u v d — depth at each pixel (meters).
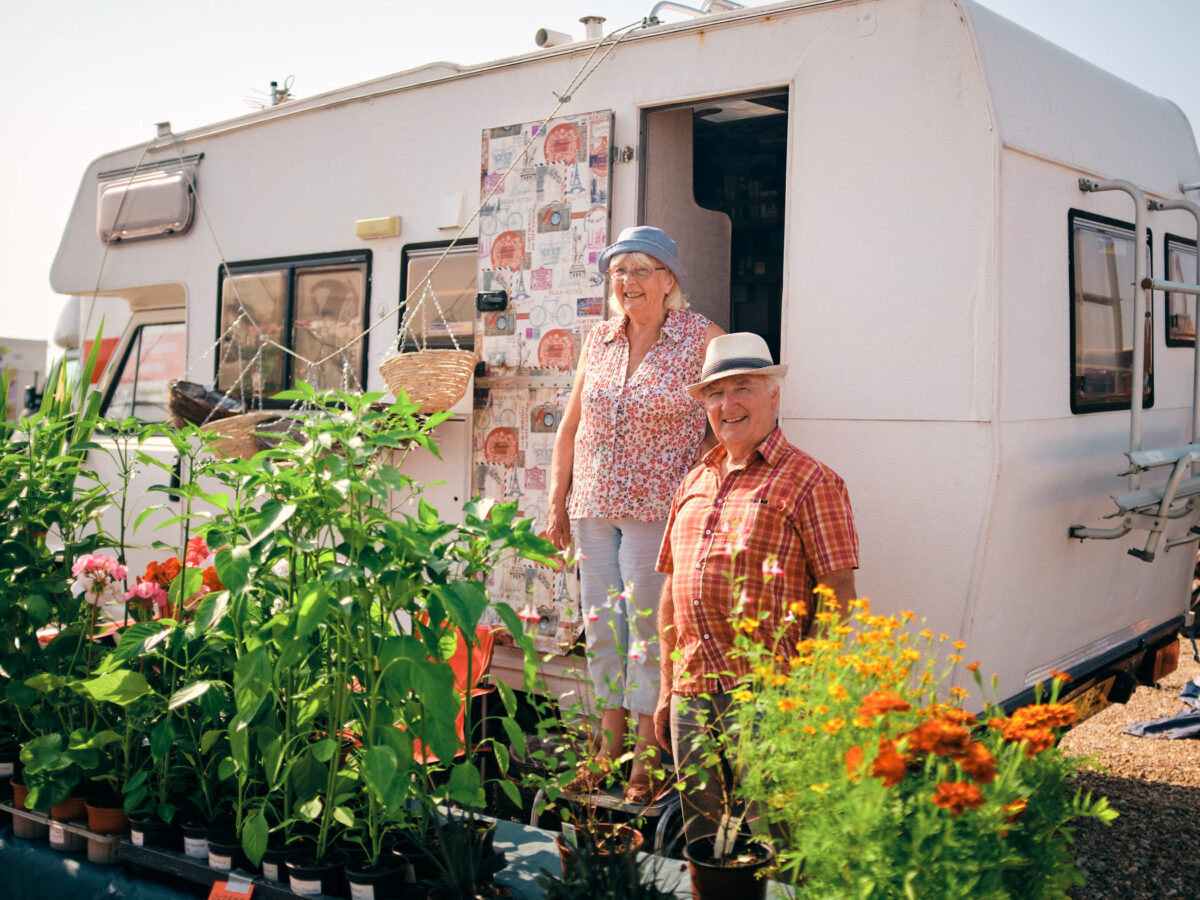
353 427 2.70
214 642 2.94
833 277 3.64
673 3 4.46
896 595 3.48
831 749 1.95
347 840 2.68
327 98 5.31
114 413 7.20
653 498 3.54
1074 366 3.87
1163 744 5.32
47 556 3.52
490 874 2.59
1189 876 3.73
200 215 5.92
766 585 2.77
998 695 3.52
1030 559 3.63
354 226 5.11
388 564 2.56
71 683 3.06
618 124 4.16
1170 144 4.77
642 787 3.30
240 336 5.66
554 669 4.20
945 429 3.41
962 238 3.41
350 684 2.66
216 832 2.75
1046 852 1.91
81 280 6.71
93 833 2.97
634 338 3.70
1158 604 4.80
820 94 3.69
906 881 1.72
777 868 2.20
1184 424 4.91
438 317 4.77
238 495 2.83
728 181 5.41
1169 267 4.74
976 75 3.41
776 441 2.90
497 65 4.57
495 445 4.39
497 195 4.46
